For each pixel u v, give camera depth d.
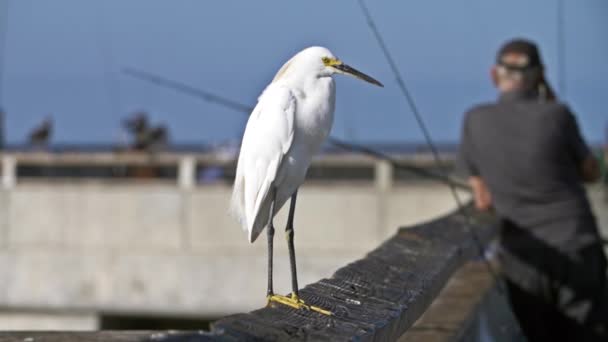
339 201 21.92
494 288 10.97
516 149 10.87
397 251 8.20
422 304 6.71
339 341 4.65
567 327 10.85
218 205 22.25
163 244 22.39
